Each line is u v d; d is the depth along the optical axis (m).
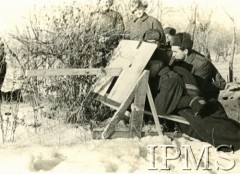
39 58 6.62
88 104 6.26
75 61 6.26
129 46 6.22
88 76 6.31
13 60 6.80
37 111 6.23
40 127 5.93
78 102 6.23
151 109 5.57
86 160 4.89
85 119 6.20
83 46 6.29
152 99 5.55
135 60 5.89
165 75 5.70
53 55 6.21
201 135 5.48
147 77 5.52
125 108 5.52
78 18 6.53
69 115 6.16
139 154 5.07
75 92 6.26
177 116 5.65
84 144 5.32
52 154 5.01
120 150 5.12
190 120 5.52
